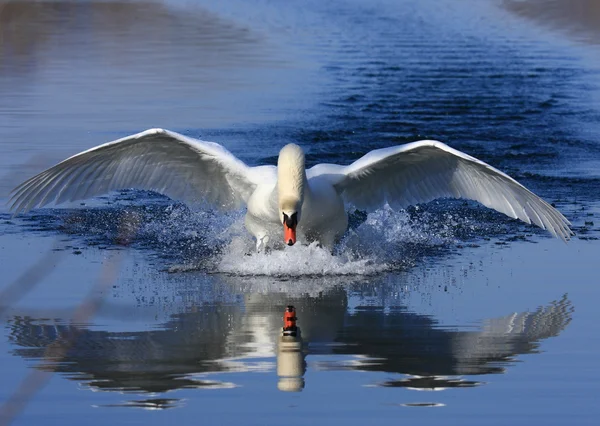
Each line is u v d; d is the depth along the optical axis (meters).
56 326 10.29
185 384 8.54
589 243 13.95
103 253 13.69
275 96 25.27
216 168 13.38
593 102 24.75
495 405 8.08
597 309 10.82
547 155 19.89
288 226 11.97
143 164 13.43
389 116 23.17
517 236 14.64
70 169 13.05
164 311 10.92
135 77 27.84
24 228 15.00
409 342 9.69
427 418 7.81
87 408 8.04
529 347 9.52
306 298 11.49
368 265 13.09
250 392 8.35
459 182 13.23
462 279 12.30
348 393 8.33
